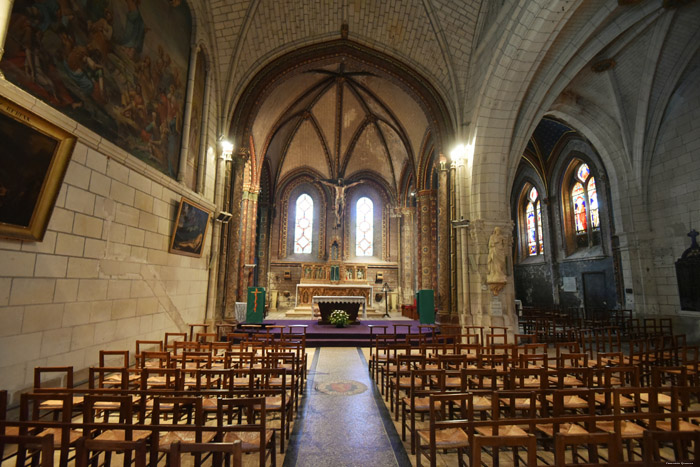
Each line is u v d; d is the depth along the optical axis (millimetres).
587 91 16562
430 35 14422
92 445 2613
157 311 9078
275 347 7469
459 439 3963
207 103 12164
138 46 8133
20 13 5105
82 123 6336
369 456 4711
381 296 25141
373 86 20250
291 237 26578
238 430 3383
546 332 12578
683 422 4555
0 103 4613
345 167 25625
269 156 23609
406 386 5922
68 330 6078
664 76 14867
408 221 25547
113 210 7250
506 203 13953
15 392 5066
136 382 5988
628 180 16672
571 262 21188
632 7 12391
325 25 14797
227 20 12758
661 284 15594
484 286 13516
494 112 13570
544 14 10852
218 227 12922
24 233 5160
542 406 4281
